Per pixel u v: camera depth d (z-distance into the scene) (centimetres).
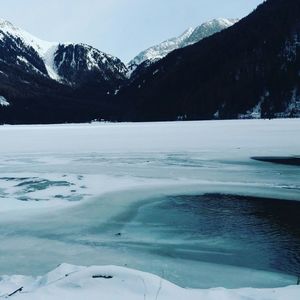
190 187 1939
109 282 642
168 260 1062
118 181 2094
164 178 2159
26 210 1551
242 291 655
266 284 927
